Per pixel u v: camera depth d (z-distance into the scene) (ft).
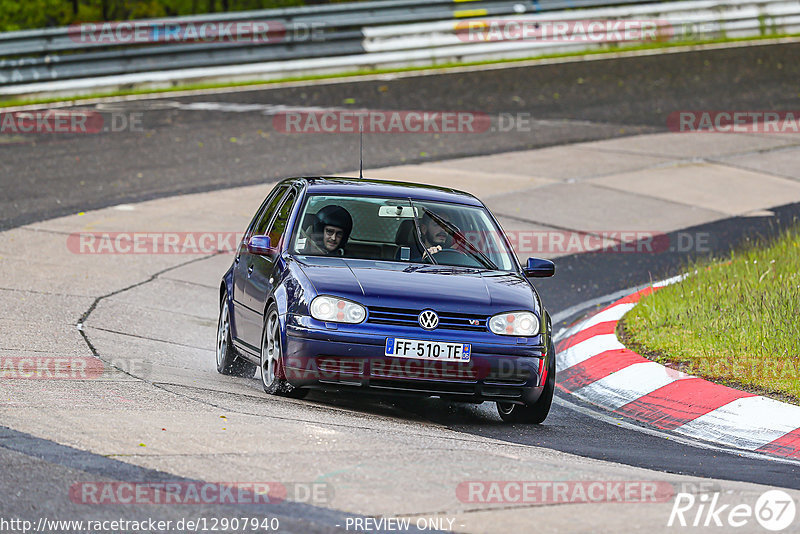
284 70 320.29
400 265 95.50
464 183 207.00
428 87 305.94
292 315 88.17
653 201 199.11
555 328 134.10
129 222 179.01
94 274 147.64
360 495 60.75
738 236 177.06
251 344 100.07
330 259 95.66
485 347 87.30
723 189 208.03
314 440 72.84
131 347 111.55
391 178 208.44
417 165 221.66
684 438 90.84
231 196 197.47
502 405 96.07
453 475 66.18
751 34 384.68
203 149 234.17
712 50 360.89
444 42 341.41
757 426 91.25
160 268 154.71
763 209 194.29
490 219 104.83
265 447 69.82
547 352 91.30
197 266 158.10
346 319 86.58
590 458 78.48
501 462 70.85
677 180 214.07
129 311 130.62
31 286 136.87
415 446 73.77
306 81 314.96
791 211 192.65
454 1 342.23
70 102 286.46
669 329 121.08
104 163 221.05
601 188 207.10
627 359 111.75
